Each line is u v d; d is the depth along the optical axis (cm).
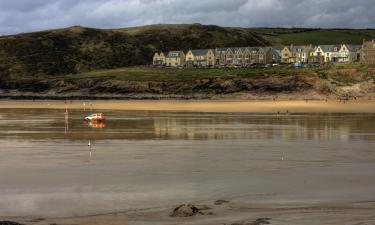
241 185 3578
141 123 8062
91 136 6353
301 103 12731
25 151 5122
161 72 18462
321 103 12662
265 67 17825
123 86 16900
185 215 2806
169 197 3241
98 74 18900
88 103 13875
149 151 5138
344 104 12369
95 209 2969
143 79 17125
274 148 5338
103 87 17188
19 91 18238
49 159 4650
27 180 3756
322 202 3094
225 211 2891
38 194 3334
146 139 6078
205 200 3162
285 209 2934
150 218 2775
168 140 5984
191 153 5012
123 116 9538
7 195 3309
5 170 4128
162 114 10031
